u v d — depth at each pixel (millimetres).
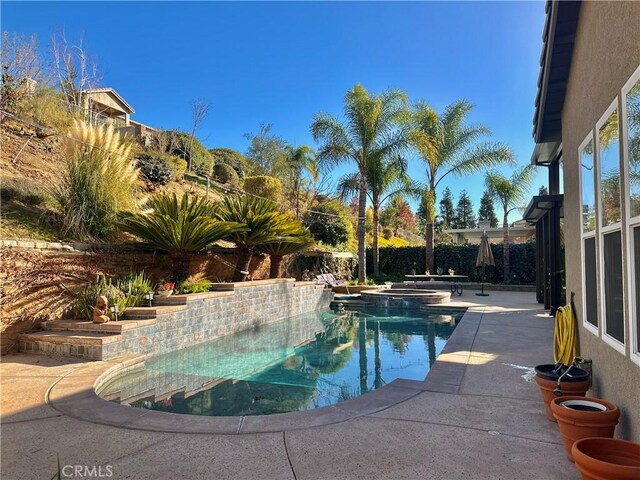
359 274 17125
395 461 2877
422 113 18609
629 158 2777
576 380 3494
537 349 6551
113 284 7945
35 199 8516
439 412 3840
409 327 10703
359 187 17359
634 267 2727
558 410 2893
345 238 20266
